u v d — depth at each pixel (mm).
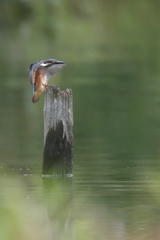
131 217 9070
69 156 12977
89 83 29094
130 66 34719
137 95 25797
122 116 21641
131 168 13477
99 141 17578
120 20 55062
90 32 50656
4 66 34812
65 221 8875
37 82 11141
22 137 18266
